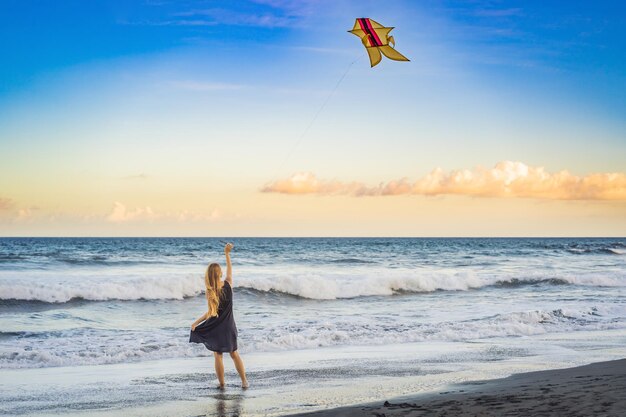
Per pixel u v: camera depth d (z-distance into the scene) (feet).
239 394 24.68
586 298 65.57
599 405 18.56
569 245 270.87
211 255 149.48
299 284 65.67
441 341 39.52
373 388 25.55
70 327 44.04
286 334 40.24
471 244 291.79
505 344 38.17
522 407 18.99
